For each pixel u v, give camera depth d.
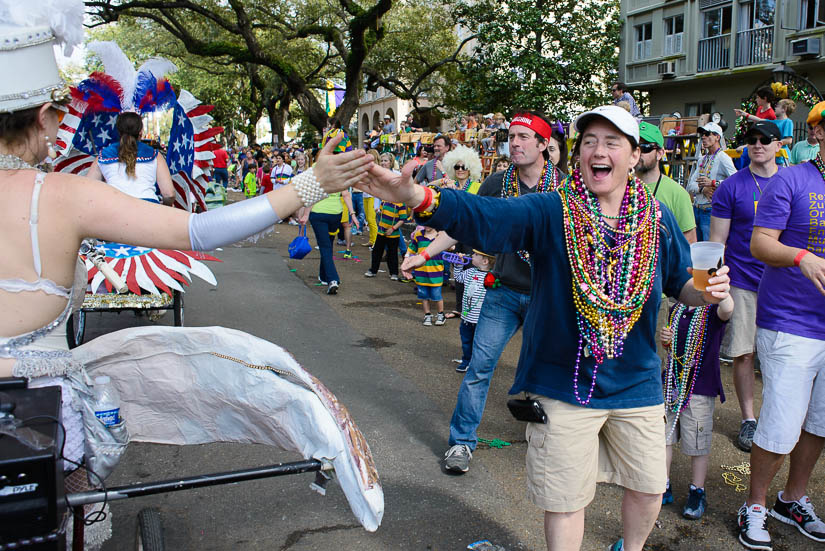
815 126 3.19
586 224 2.37
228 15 25.45
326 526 3.33
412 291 9.26
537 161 3.91
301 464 2.19
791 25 18.67
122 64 5.09
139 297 5.00
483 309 3.94
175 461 4.02
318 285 9.44
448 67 27.20
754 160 4.45
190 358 2.54
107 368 2.54
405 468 3.97
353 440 2.23
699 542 3.28
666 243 2.51
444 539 3.24
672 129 12.62
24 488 1.53
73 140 5.15
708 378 3.39
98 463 2.12
